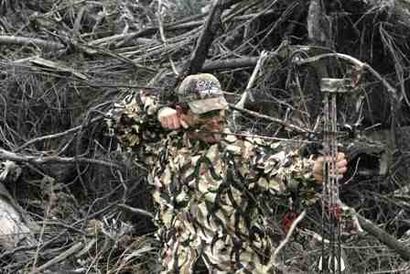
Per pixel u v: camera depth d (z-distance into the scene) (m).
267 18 11.75
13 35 12.58
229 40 11.72
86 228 9.67
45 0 13.98
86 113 10.59
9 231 9.72
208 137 5.74
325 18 10.52
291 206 5.77
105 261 9.37
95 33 12.62
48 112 11.42
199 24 12.24
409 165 10.48
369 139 10.27
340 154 5.50
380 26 10.67
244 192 5.71
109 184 10.71
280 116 10.23
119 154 10.44
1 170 10.83
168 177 5.90
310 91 10.16
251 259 5.75
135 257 9.28
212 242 5.69
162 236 5.98
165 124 5.82
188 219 5.77
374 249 9.09
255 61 10.78
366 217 10.36
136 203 10.45
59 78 11.16
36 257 8.86
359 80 5.71
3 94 11.41
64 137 11.16
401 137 10.57
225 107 5.69
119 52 11.95
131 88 10.14
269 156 5.66
